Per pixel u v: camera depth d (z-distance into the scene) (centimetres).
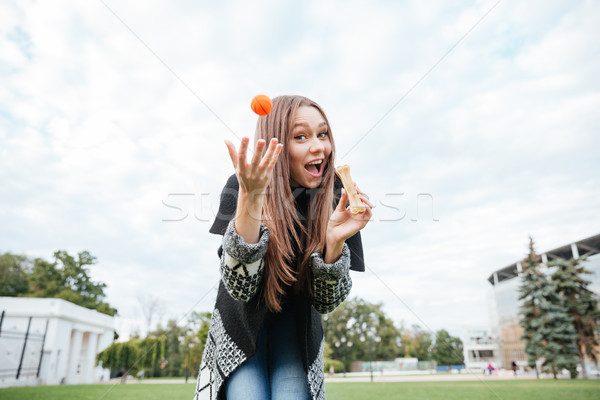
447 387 1345
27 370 2080
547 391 1169
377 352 4262
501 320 4022
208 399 99
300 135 98
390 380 2105
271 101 100
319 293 93
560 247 3681
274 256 90
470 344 4131
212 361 103
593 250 3544
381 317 4416
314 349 100
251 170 73
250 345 92
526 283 2528
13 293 4053
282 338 103
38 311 2386
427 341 4306
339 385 1552
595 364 2352
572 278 2462
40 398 917
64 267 4291
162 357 3023
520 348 3662
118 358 2823
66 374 2608
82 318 2770
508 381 1942
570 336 2316
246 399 88
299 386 96
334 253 90
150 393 1122
